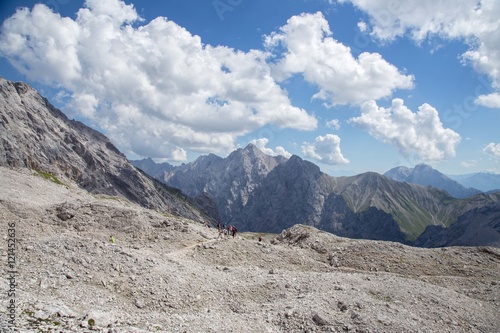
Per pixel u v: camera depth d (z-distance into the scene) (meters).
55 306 17.69
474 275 40.19
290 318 21.39
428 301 26.84
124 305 21.83
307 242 49.47
